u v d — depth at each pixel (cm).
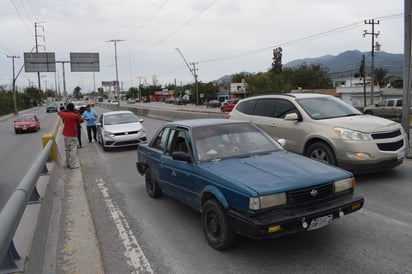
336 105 845
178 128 575
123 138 1392
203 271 395
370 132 693
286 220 377
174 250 452
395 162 711
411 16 1016
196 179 479
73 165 1038
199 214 584
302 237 465
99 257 441
